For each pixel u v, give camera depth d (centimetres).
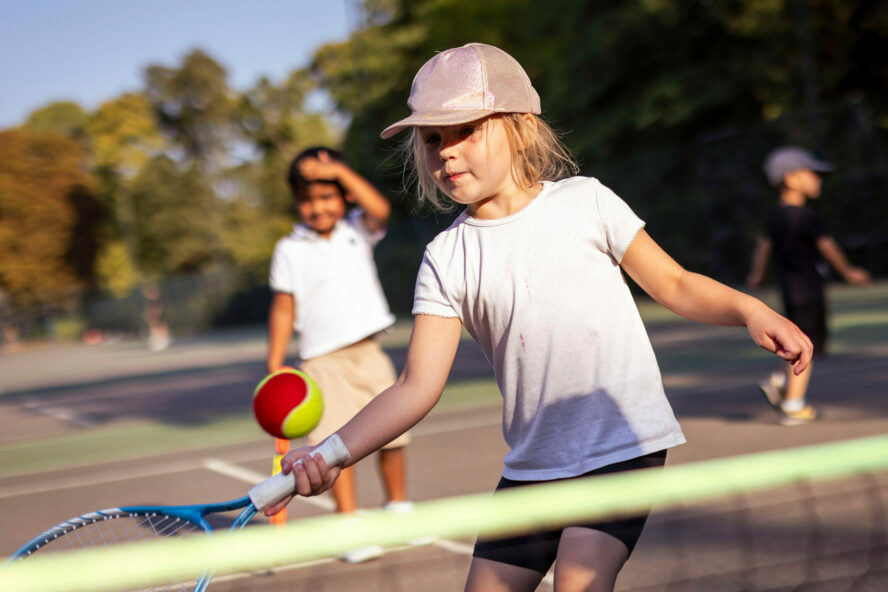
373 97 3241
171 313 4628
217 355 2141
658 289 196
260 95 6438
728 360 915
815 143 1769
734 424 570
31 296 5612
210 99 6588
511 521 135
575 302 194
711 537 281
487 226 203
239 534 131
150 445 763
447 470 526
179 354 2416
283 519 183
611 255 201
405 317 2742
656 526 296
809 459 146
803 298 588
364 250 401
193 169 6334
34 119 7262
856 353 845
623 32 2283
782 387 557
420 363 201
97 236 5756
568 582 168
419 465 545
